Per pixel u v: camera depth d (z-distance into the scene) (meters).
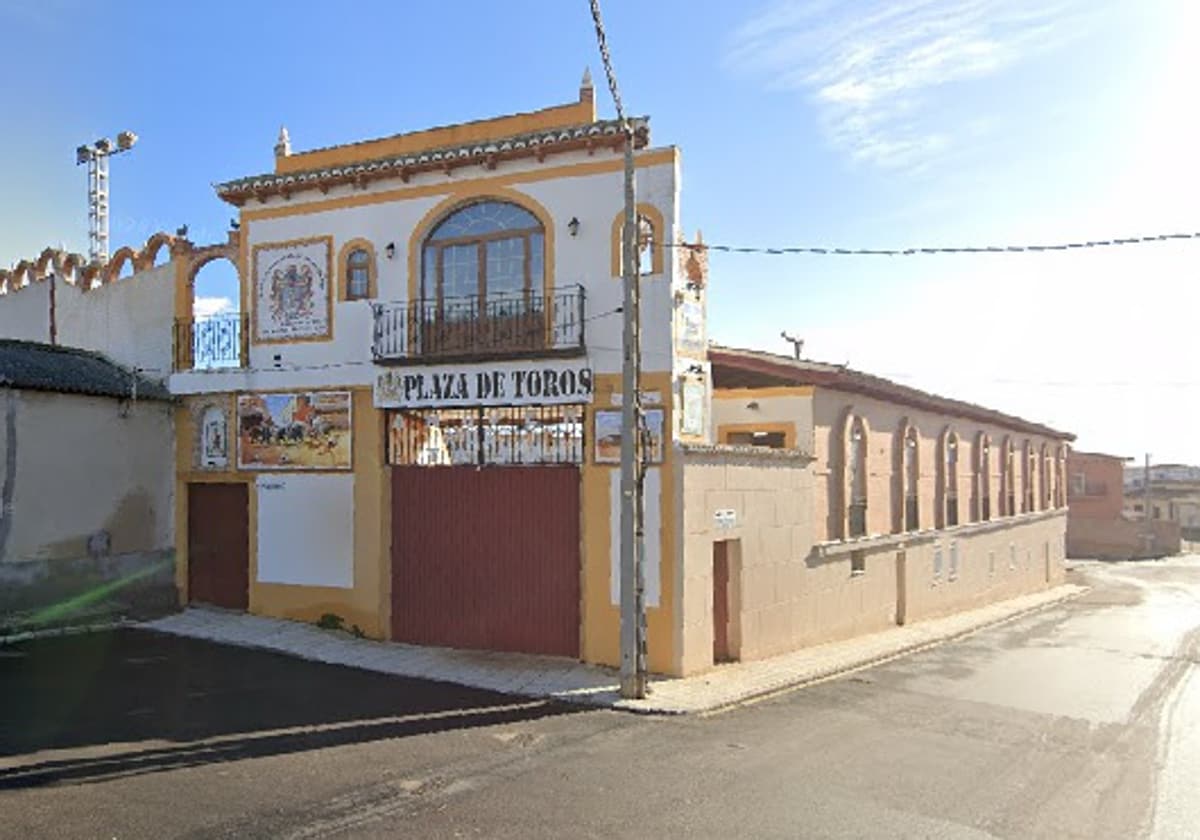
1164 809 8.97
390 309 16.23
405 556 16.09
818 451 19.28
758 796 8.79
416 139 16.62
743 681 14.38
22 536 15.56
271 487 17.19
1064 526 41.38
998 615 27.94
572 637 15.03
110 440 17.00
